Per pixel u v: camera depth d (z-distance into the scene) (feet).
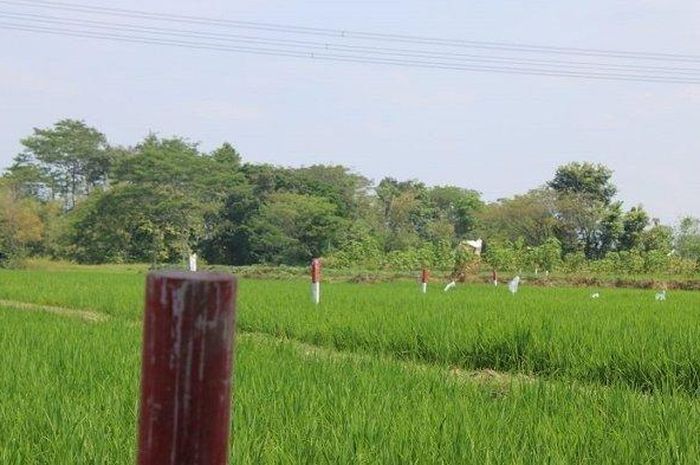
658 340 36.11
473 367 38.86
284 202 247.91
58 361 29.14
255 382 25.07
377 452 16.66
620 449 17.63
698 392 30.91
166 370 4.55
